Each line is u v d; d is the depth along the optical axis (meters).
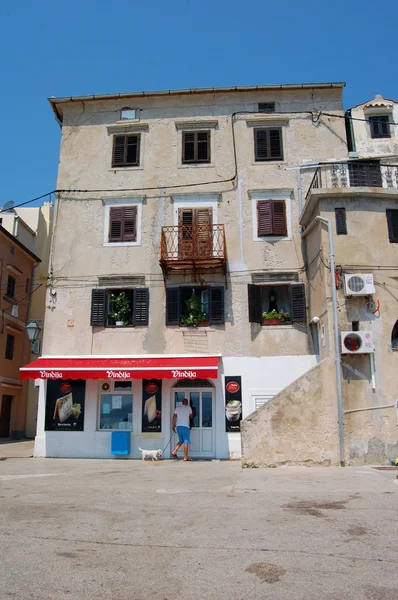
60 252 18.44
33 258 29.09
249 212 18.14
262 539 5.90
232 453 16.34
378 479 10.48
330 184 16.08
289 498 8.41
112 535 6.12
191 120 19.17
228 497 8.60
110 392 17.28
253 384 16.77
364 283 14.30
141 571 4.87
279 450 13.43
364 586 4.46
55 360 17.19
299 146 18.66
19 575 4.75
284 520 6.80
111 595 4.30
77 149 19.34
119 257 18.20
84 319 17.84
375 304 14.46
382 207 15.31
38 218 30.91
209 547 5.61
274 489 9.39
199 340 17.27
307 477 11.02
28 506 7.94
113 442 16.47
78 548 5.60
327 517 6.93
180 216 18.30
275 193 18.19
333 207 15.27
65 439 16.94
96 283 18.12
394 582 4.54
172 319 17.42
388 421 13.72
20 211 31.16
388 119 18.83
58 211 18.78
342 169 16.22
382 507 7.53
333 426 13.62
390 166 16.08
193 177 18.67
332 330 14.40
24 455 17.67
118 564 5.07
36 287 29.86
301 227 17.81
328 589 4.40
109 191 18.80
